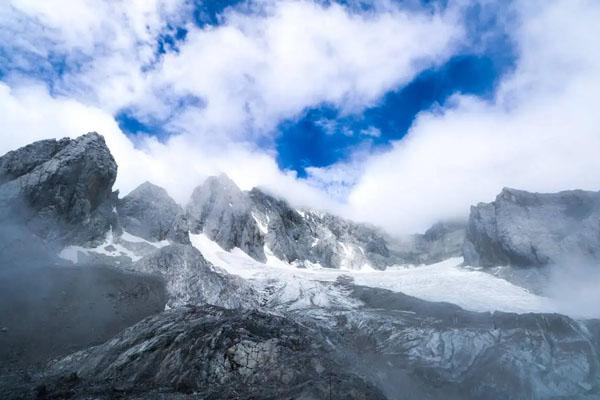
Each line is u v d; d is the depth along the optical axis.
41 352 59.88
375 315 89.56
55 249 93.38
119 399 42.97
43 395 42.06
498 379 63.94
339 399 43.91
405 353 74.25
